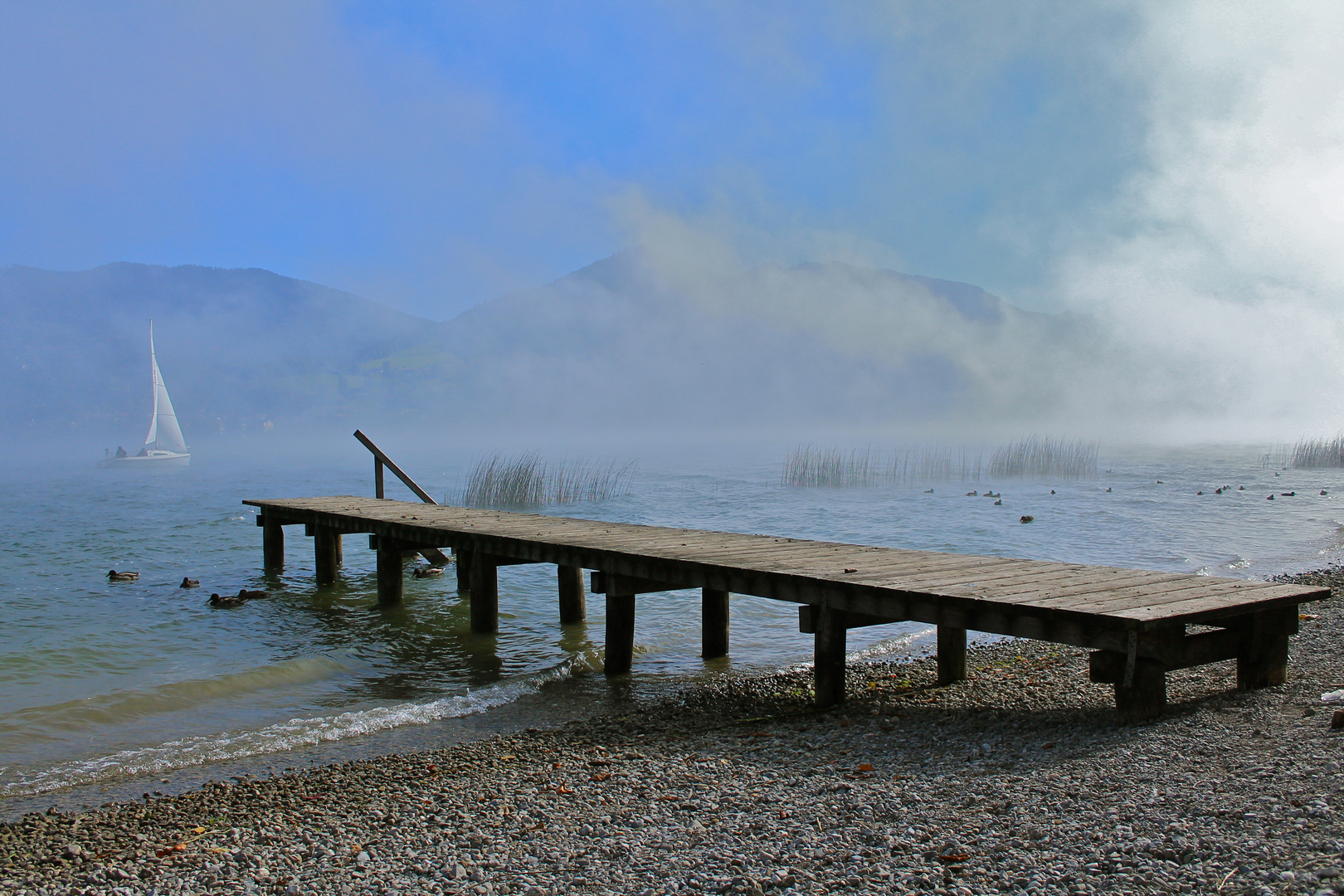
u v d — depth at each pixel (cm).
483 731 925
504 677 1163
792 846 523
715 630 1225
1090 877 430
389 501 2080
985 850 482
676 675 1145
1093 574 936
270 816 670
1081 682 941
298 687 1131
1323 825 445
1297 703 709
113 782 801
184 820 676
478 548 1391
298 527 3053
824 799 607
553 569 1964
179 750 886
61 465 10731
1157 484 4262
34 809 736
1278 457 6306
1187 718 696
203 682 1127
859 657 1217
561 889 490
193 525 3120
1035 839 489
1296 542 2316
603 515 3306
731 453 9856
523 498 3644
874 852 498
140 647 1341
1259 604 754
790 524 2925
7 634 1426
